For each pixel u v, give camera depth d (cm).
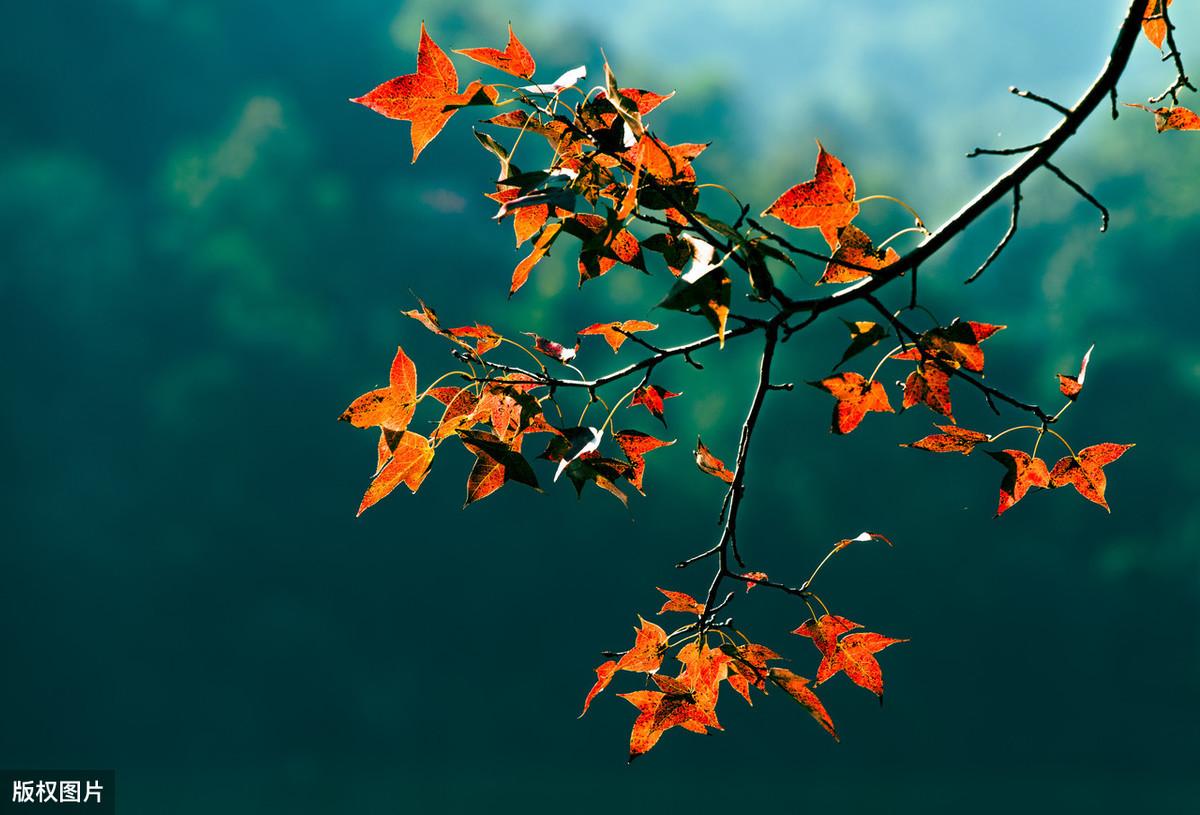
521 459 311
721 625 314
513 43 305
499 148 307
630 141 305
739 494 315
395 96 304
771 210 306
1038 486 317
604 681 314
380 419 310
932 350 311
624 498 312
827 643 314
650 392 316
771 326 309
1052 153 310
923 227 309
